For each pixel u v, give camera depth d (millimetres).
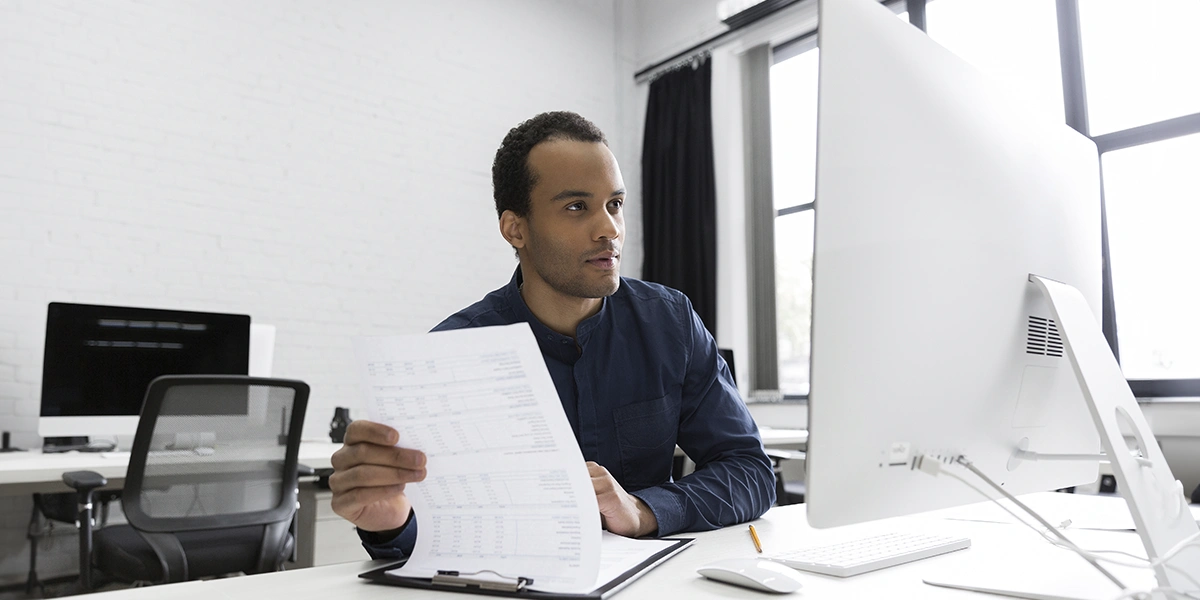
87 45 3607
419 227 4566
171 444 1800
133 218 3658
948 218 662
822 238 582
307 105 4238
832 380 581
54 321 2424
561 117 1065
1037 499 1267
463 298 4688
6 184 3377
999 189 721
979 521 1024
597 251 1014
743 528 986
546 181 1017
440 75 4770
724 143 5109
